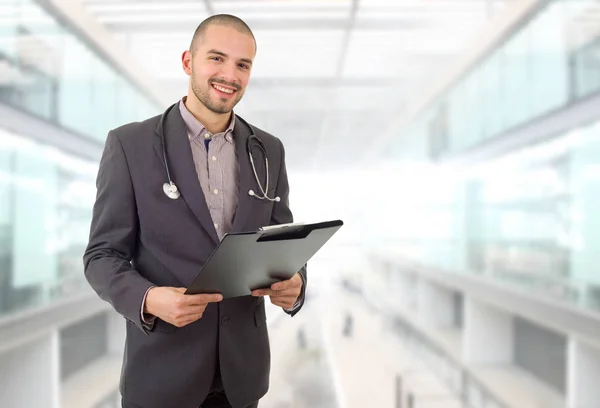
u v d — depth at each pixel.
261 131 1.39
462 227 6.95
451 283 6.34
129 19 5.05
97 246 1.17
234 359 1.22
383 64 7.11
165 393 1.17
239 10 5.07
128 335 1.23
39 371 3.51
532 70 4.66
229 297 1.15
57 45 4.18
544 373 5.21
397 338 7.49
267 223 1.29
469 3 4.96
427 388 5.20
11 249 3.80
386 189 13.20
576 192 4.02
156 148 1.21
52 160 4.25
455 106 7.27
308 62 7.01
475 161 6.52
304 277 1.35
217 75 1.17
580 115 3.85
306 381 5.21
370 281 14.08
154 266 1.18
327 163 17.39
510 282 4.66
